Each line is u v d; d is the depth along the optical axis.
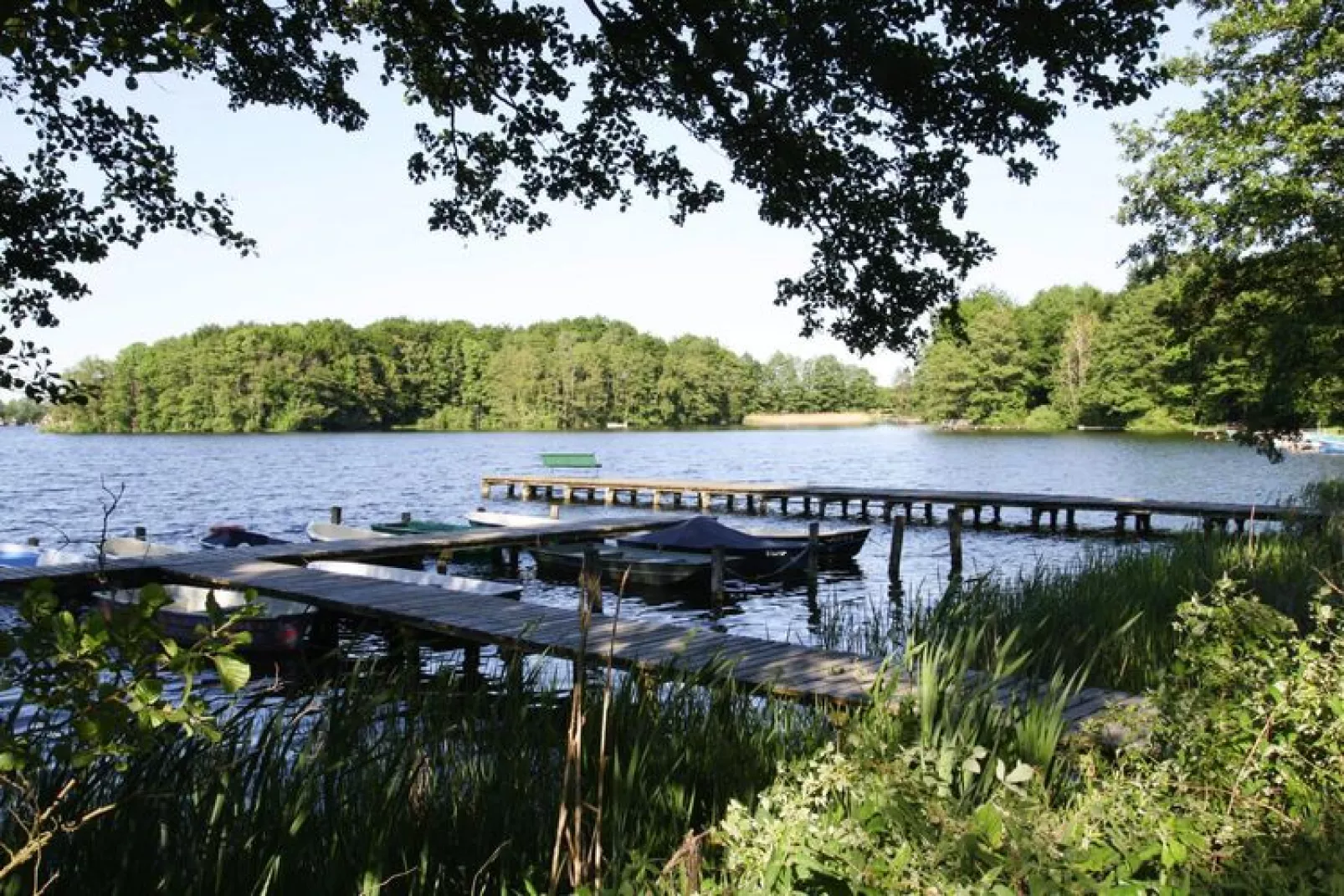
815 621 13.05
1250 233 15.46
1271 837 2.72
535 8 6.60
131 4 3.75
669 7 5.87
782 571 16.27
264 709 6.18
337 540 16.41
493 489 34.50
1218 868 2.56
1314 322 15.23
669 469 44.47
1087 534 22.08
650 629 8.62
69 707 2.22
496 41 6.52
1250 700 3.31
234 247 7.14
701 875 2.89
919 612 9.02
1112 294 80.06
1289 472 37.56
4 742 2.32
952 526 17.31
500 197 7.52
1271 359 15.65
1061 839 2.41
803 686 6.45
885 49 5.55
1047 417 74.88
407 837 3.41
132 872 2.97
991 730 4.28
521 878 3.30
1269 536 13.31
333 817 3.44
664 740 4.29
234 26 6.40
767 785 3.98
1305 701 3.20
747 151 6.32
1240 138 15.54
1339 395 15.79
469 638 8.66
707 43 5.80
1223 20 15.66
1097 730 3.89
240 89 7.14
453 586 12.24
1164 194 16.34
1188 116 16.09
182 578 12.33
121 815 3.17
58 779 3.06
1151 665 6.96
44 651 2.21
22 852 2.59
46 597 2.19
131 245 6.87
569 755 3.06
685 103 6.68
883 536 22.05
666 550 16.45
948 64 5.68
